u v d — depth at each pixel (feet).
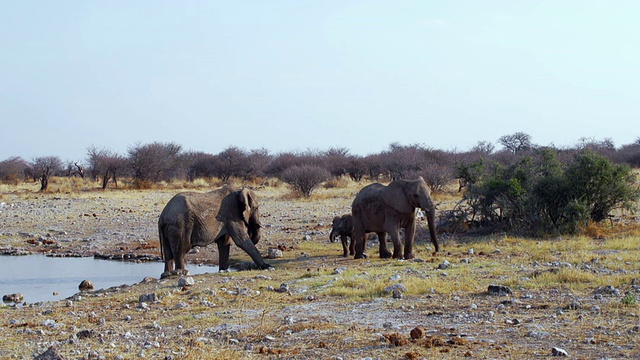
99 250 86.74
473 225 82.07
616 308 37.88
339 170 210.18
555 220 76.89
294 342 34.19
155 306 45.88
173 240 61.46
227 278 56.18
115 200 144.46
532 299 41.63
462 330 34.96
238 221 64.75
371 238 80.79
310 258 69.62
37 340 36.55
